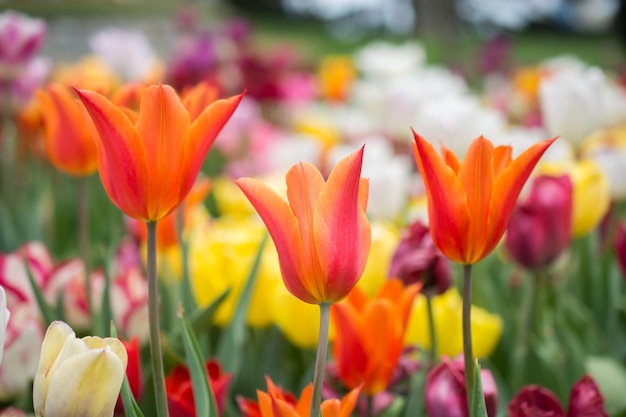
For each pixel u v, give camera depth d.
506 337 1.00
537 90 2.57
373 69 2.84
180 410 0.72
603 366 0.96
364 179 0.63
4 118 1.51
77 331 0.93
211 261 0.93
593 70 1.44
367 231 0.62
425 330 0.90
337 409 0.65
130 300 0.90
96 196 1.74
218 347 0.94
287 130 2.80
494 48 4.20
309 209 0.62
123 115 0.62
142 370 0.88
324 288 0.62
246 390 0.94
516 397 0.71
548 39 10.87
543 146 0.64
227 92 2.73
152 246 0.65
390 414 0.83
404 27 12.09
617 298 1.18
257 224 1.12
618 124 1.66
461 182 0.66
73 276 0.93
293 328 0.88
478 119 1.30
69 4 6.48
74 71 2.43
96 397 0.59
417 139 0.65
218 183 1.70
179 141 0.64
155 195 0.64
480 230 0.66
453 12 8.79
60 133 0.92
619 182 1.21
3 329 0.58
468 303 0.67
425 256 0.81
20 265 0.89
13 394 0.82
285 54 3.39
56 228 1.60
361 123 2.27
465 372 0.68
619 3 6.99
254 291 0.92
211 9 7.35
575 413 0.71
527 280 1.02
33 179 1.89
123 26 4.97
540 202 0.90
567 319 1.03
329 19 12.66
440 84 1.85
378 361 0.75
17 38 1.42
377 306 0.74
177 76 2.49
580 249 1.15
